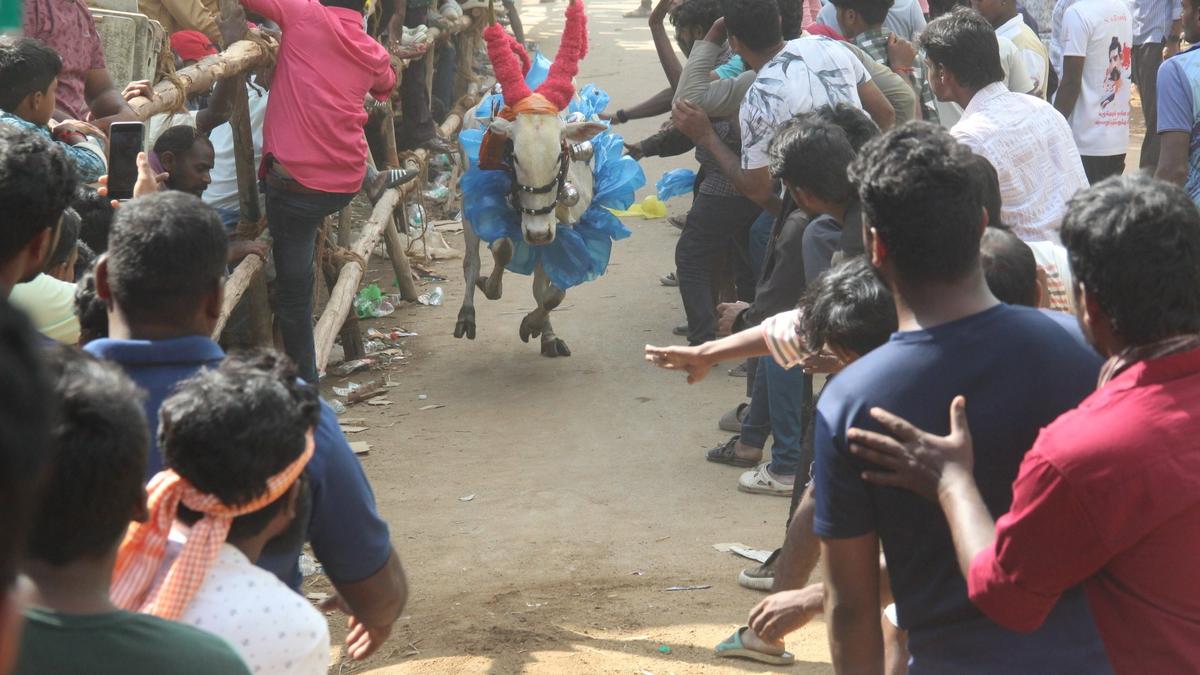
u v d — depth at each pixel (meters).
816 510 2.38
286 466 2.11
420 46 8.51
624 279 9.09
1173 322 2.04
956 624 2.28
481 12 12.10
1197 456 1.99
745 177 5.55
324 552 2.49
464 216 7.10
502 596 4.64
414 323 8.26
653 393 7.00
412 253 9.59
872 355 2.32
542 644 4.18
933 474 2.15
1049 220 4.57
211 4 7.58
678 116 5.66
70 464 1.59
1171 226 2.03
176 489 2.08
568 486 5.79
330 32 5.62
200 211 2.46
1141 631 2.10
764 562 4.91
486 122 7.05
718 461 6.02
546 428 6.52
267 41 5.99
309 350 6.18
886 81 5.96
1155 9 10.08
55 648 1.51
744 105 5.51
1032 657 2.22
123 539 1.87
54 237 2.84
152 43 5.91
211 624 2.05
